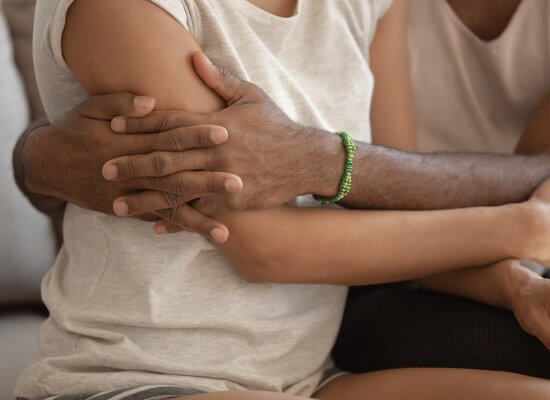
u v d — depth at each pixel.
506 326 1.36
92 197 1.24
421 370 1.31
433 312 1.44
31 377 1.26
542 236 1.36
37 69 1.27
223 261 1.28
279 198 1.23
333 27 1.41
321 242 1.26
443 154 1.43
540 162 1.50
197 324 1.25
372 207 1.34
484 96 1.74
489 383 1.22
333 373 1.41
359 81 1.43
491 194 1.42
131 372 1.22
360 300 1.62
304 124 1.35
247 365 1.27
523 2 1.63
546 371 1.30
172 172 1.15
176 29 1.19
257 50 1.29
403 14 1.60
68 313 1.27
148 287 1.24
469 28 1.70
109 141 1.19
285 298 1.33
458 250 1.33
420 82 1.75
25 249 1.84
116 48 1.16
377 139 1.59
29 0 1.92
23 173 1.37
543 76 1.69
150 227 1.26
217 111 1.20
